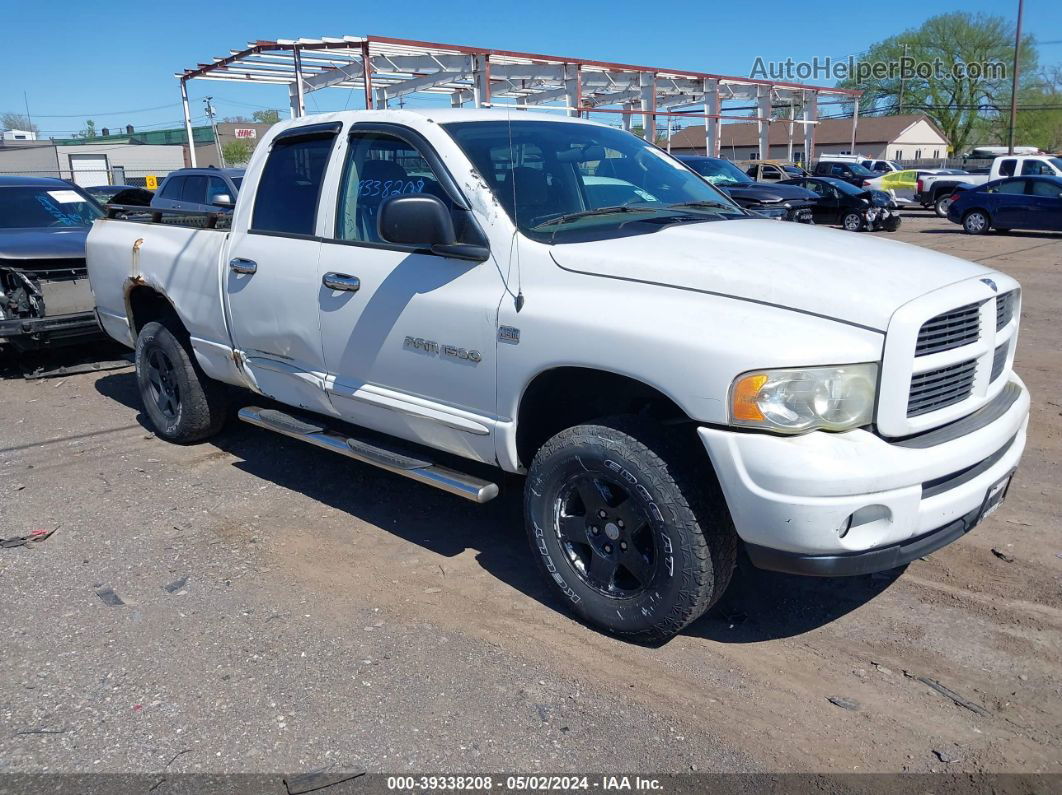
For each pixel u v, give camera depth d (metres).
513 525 4.70
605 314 3.28
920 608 3.79
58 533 4.63
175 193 13.12
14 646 3.55
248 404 6.03
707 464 3.27
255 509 4.93
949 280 3.28
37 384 7.90
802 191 19.80
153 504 5.01
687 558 3.21
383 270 4.06
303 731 3.01
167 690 3.24
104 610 3.83
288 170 4.75
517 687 3.25
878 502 2.93
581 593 3.59
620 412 3.82
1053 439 5.86
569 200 4.04
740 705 3.15
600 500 3.46
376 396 4.21
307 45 18.97
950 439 3.16
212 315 5.16
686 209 4.21
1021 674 3.30
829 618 3.73
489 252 3.68
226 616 3.77
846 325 3.01
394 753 2.90
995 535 4.45
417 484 5.29
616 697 3.19
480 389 3.73
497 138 4.07
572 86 24.23
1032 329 9.50
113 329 6.41
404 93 23.94
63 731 3.02
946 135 67.12
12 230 8.50
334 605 3.85
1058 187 21.02
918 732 2.99
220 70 22.05
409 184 4.10
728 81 29.42
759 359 2.93
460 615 3.76
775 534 2.99
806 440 2.94
